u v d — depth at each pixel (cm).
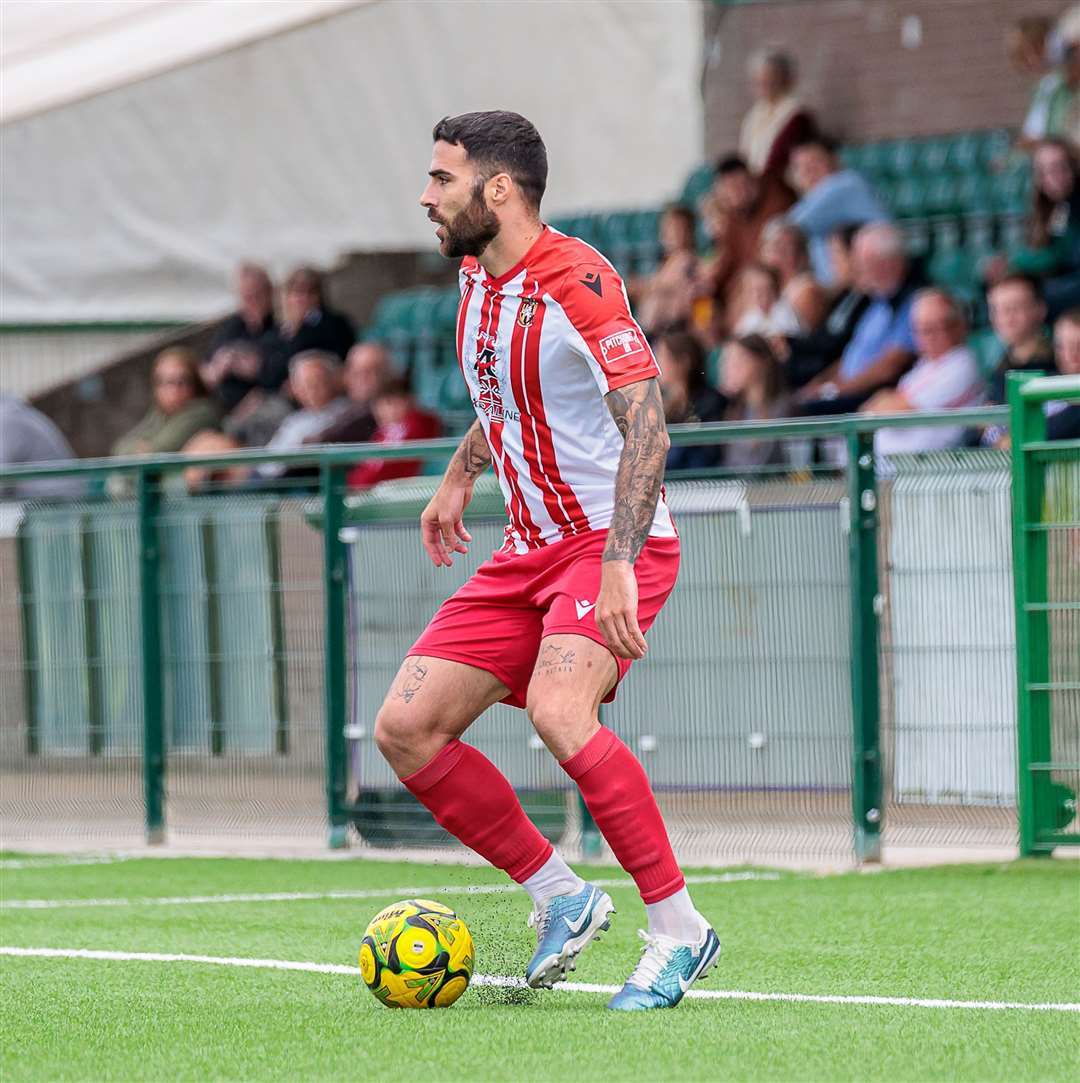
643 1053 1167
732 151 5547
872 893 2134
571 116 5600
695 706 2573
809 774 2494
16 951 1802
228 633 2888
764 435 2478
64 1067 1177
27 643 3081
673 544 1397
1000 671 2384
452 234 1355
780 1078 1088
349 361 4606
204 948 1812
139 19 3098
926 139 5212
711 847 2577
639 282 5075
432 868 2569
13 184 5934
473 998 1408
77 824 3042
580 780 1344
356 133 5716
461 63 5644
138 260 5894
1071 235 4356
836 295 4362
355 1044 1219
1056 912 1923
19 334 5978
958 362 3831
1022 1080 1084
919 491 2417
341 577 2775
